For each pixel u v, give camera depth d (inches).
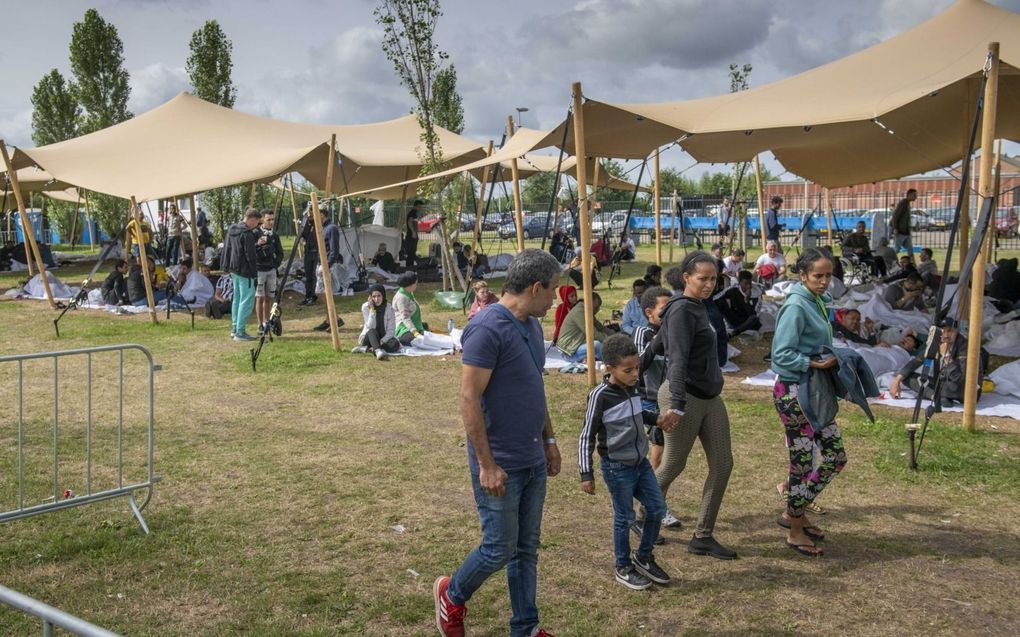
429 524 214.4
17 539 202.5
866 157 629.6
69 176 659.4
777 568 188.2
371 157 769.6
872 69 413.1
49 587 177.3
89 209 1397.6
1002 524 212.4
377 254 858.1
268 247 518.3
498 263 930.7
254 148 752.3
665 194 1556.3
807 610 169.0
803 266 190.1
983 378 337.4
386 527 212.5
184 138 768.3
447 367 420.8
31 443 287.3
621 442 173.2
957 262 882.1
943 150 574.9
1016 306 502.6
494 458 144.5
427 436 297.6
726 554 193.2
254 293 519.2
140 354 462.0
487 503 144.6
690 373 186.2
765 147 589.3
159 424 315.3
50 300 674.2
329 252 725.9
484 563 145.0
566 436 299.4
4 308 670.5
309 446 285.0
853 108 371.2
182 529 210.2
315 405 345.4
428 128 705.6
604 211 1503.4
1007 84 418.3
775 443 284.2
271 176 674.2
